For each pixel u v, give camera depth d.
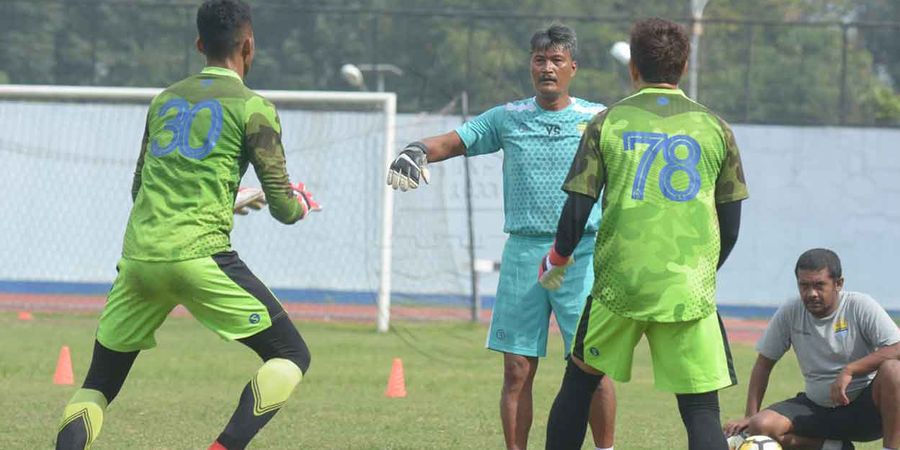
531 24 90.56
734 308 83.69
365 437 26.80
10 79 87.94
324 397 34.19
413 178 21.56
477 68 89.50
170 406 31.08
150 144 19.03
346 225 77.06
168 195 18.50
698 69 87.00
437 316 64.19
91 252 79.69
